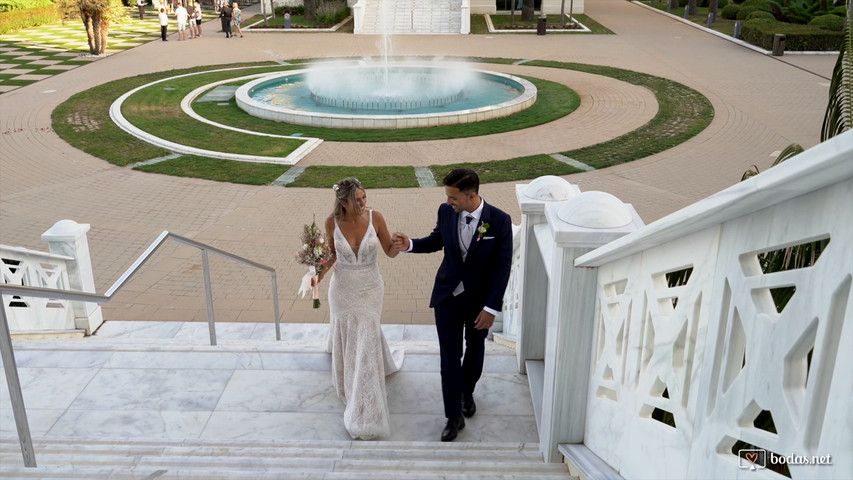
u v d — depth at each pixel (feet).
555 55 89.20
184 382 15.96
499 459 12.14
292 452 12.54
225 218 36.60
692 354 6.79
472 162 46.29
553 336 10.90
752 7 111.65
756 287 5.42
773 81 71.41
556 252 10.53
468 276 13.92
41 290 11.26
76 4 89.92
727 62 82.79
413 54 90.22
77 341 19.20
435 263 31.24
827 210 4.50
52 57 91.66
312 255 14.71
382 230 14.35
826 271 4.50
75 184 42.09
